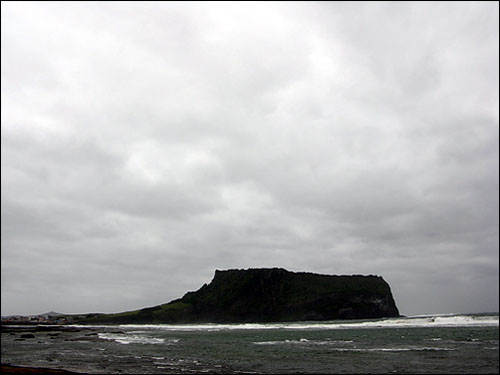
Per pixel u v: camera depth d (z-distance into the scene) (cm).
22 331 10306
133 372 2398
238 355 3322
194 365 2711
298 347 3991
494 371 2184
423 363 2555
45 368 2634
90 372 2411
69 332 9512
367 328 7806
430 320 8550
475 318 8225
